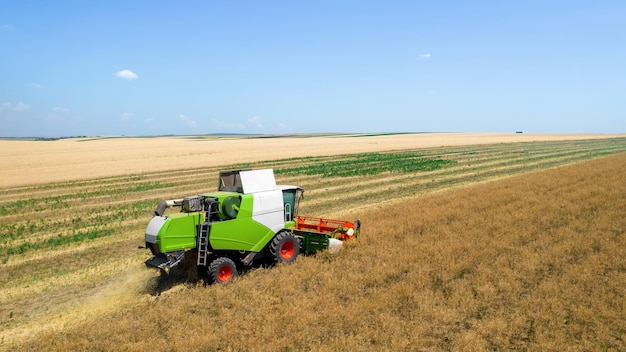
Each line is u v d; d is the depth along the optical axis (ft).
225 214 39.09
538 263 38.24
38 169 144.25
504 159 158.20
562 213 57.31
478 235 48.14
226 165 151.02
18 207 81.41
